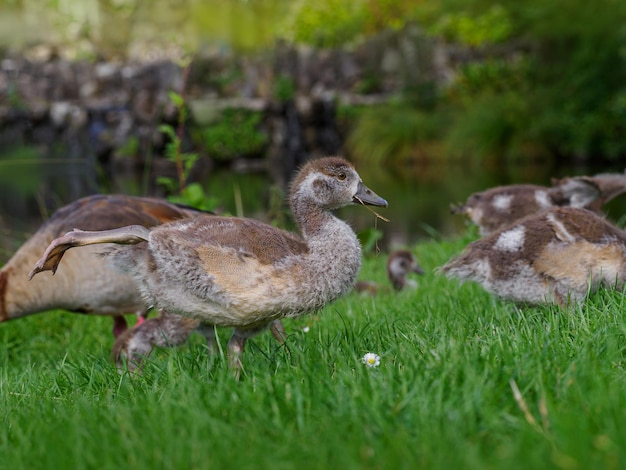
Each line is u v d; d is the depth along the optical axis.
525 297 1.93
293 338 1.85
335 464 1.42
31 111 6.95
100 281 2.14
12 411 1.69
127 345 1.99
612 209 4.00
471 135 6.84
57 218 2.19
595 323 1.74
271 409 1.54
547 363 1.58
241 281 1.72
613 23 7.09
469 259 1.96
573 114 6.92
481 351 1.65
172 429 1.51
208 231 1.75
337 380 1.61
